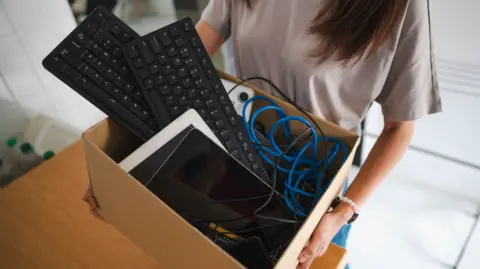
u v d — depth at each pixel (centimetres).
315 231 55
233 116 62
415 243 146
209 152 53
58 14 88
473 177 140
